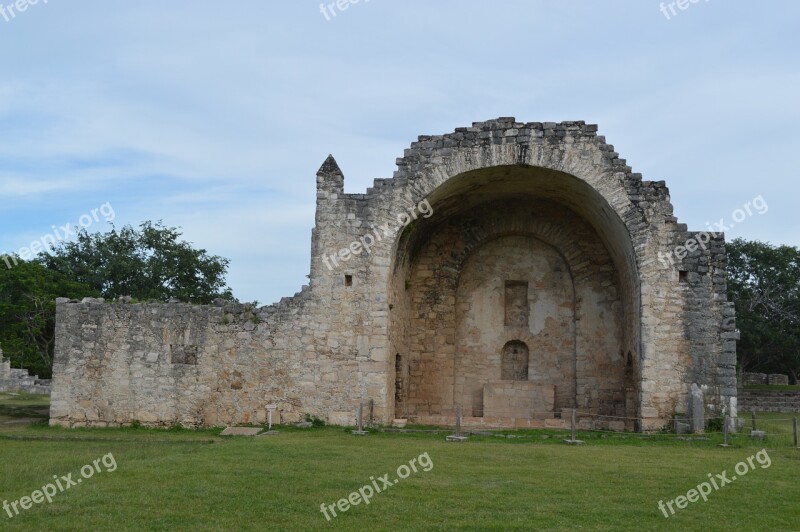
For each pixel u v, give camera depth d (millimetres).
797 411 42625
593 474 16172
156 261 57281
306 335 25359
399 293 27656
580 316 28984
